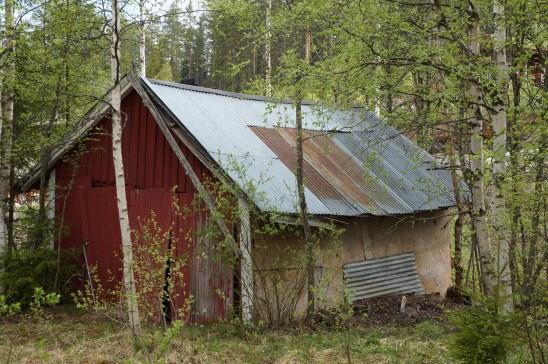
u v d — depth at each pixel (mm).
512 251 7766
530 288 6910
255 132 13312
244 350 9445
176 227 12438
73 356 8922
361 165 13867
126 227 9164
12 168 14820
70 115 15352
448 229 16266
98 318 12156
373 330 11281
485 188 9648
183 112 12320
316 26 9375
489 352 6297
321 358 8852
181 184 12461
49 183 15344
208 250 11859
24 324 11609
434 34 8484
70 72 14250
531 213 7914
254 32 9930
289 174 12344
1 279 12766
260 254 11562
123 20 9992
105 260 14062
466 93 8906
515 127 8234
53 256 13469
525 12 8055
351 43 8555
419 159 11188
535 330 6582
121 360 8633
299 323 11227
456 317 6699
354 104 9672
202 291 11938
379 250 14234
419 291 14945
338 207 12031
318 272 12469
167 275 12422
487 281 8656
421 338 10469
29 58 13289
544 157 8234
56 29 12703
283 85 9625
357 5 8570
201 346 9578
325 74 8906
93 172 14461
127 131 13641
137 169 13406
